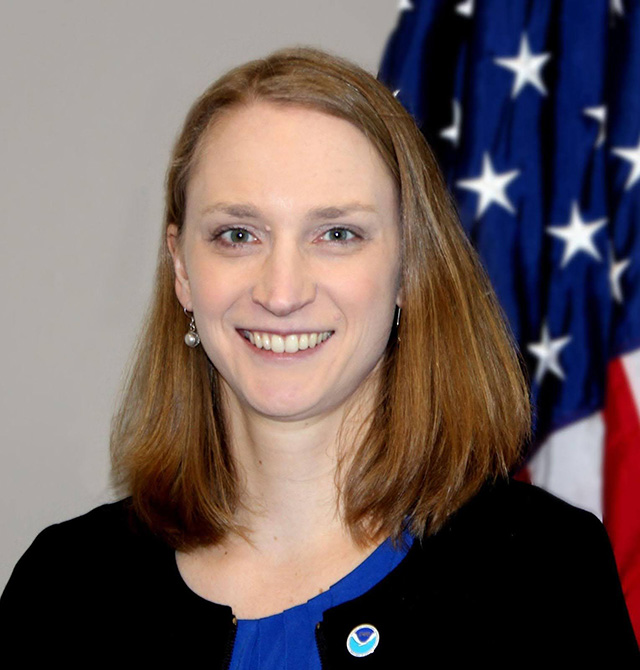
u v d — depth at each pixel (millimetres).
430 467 1895
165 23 2990
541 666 1743
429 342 1902
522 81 2633
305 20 2992
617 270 2562
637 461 2520
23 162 3004
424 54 2717
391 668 1739
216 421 2020
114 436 2213
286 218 1736
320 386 1798
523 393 2035
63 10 2992
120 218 3008
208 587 1922
